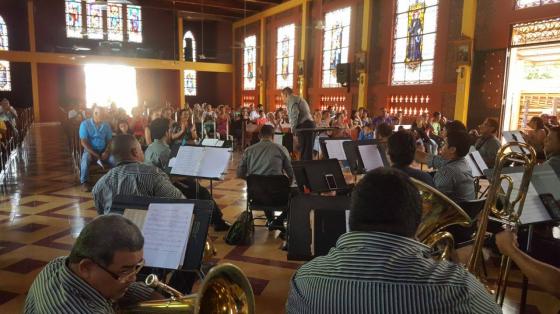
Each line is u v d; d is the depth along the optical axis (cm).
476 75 1030
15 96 2127
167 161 441
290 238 265
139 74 2389
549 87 1101
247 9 2061
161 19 2366
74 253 120
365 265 103
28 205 585
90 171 818
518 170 248
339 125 976
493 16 980
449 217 206
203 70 2362
